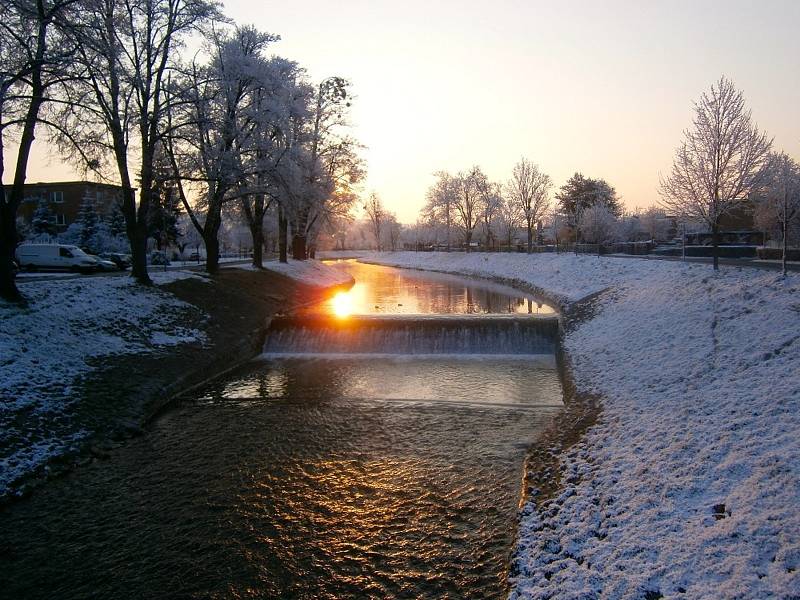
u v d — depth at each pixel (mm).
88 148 20578
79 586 7969
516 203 79625
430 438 13391
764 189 24844
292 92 34812
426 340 23938
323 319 24922
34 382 13891
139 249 24312
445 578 7785
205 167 27203
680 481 8305
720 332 14742
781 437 8508
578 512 8453
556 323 23750
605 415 12320
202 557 8586
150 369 17406
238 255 78875
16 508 10148
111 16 21406
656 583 6367
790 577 5754
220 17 25562
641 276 28000
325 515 9742
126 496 10586
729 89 23219
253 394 17484
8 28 16281
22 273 33000
